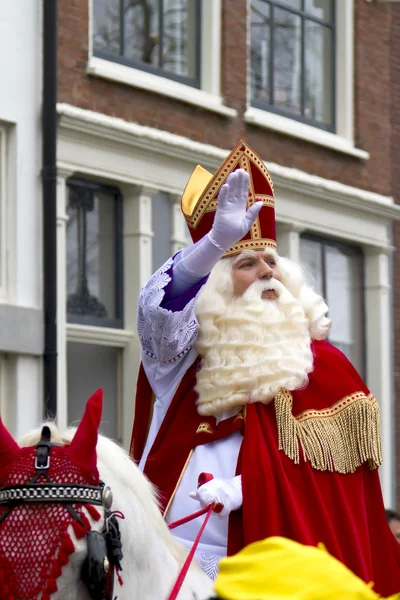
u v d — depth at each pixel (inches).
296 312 181.5
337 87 516.1
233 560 92.3
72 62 393.4
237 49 458.0
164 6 438.6
